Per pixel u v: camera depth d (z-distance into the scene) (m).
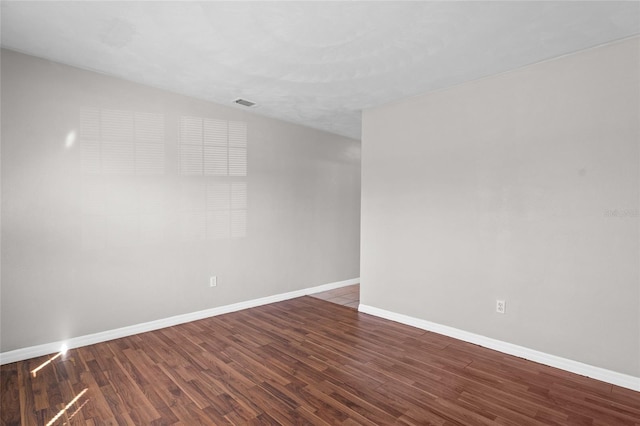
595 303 2.63
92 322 3.25
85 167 3.19
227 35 2.49
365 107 4.19
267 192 4.65
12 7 2.18
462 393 2.42
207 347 3.19
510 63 2.92
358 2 2.06
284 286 4.89
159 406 2.25
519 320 3.02
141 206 3.53
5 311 2.83
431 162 3.62
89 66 3.10
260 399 2.34
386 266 4.05
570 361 2.74
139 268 3.53
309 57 2.83
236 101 4.01
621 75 2.52
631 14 2.17
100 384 2.52
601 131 2.61
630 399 2.34
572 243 2.74
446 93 3.51
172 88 3.61
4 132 2.80
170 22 2.33
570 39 2.50
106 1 2.10
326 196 5.48
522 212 3.00
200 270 3.99
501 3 2.06
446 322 3.52
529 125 2.96
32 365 2.80
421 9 2.13
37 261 2.96
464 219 3.38
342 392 2.43
